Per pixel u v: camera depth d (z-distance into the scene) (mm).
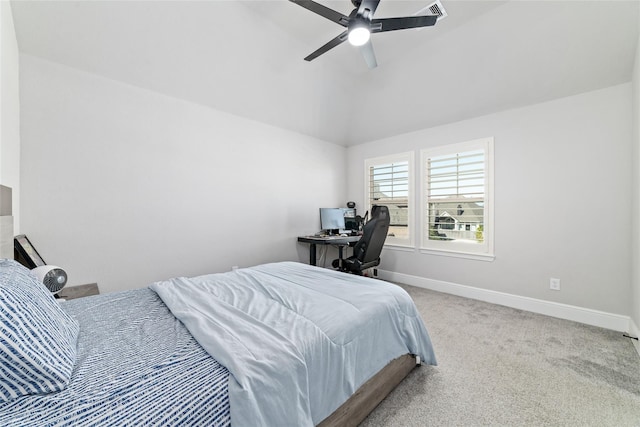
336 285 1771
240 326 1134
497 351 2016
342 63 3033
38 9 1828
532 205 2830
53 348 814
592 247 2504
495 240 3084
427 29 2463
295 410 884
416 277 3812
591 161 2500
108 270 2346
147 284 2559
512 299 2961
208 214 2992
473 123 3248
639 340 1994
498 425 1335
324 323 1220
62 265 2133
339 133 4316
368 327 1333
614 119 2381
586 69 2350
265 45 2611
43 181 2045
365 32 1809
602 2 1954
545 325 2477
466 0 2123
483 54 2590
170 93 2666
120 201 2404
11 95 1771
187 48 2383
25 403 682
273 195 3641
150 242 2578
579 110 2549
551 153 2709
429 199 3688
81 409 675
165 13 2100
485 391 1576
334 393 1097
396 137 4055
